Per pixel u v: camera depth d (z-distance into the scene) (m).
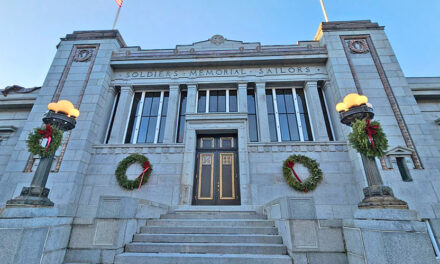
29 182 9.44
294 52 12.45
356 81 11.07
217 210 8.95
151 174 10.30
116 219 5.14
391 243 3.62
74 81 11.85
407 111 10.13
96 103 11.23
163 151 10.80
